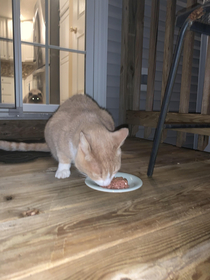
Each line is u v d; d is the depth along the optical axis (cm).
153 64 249
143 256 70
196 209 101
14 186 117
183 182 132
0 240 73
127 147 220
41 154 184
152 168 138
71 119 137
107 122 150
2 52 247
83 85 278
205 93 202
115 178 122
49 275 61
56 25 274
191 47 210
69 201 103
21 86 235
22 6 248
